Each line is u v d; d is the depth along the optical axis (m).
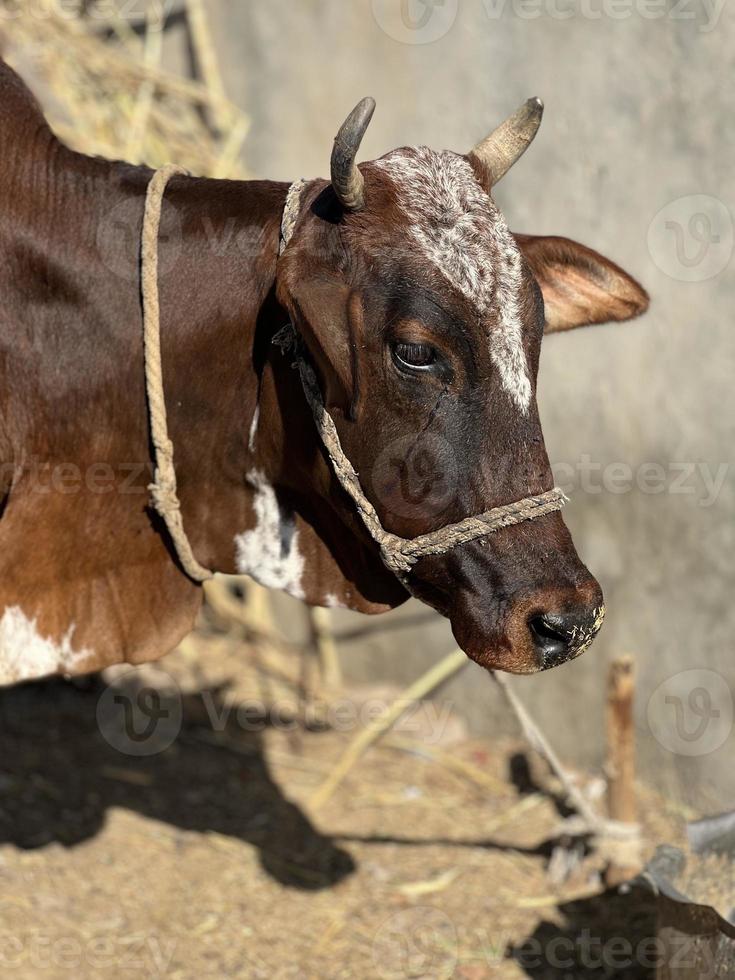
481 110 8.52
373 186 4.73
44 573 5.61
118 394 5.43
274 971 6.80
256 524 5.57
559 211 8.27
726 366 7.53
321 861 7.82
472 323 4.57
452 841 8.08
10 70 5.68
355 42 9.14
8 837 7.79
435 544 4.82
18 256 5.39
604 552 8.45
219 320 5.29
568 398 8.46
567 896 7.49
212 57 10.07
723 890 6.20
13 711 9.37
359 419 4.80
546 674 8.90
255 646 10.38
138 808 8.27
